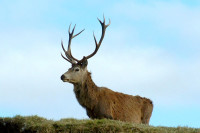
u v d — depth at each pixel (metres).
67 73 49.91
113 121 38.22
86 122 37.78
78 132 36.75
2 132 39.50
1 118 40.25
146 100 54.12
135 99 52.91
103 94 50.12
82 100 50.00
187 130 37.41
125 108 50.56
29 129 38.31
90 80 50.47
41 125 37.97
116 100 50.53
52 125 37.91
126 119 50.12
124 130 36.47
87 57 52.50
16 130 39.12
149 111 53.47
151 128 37.00
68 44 53.62
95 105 49.47
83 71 50.41
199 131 37.06
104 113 48.97
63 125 37.56
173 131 36.84
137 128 36.62
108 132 36.31
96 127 36.69
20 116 40.72
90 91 49.78
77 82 50.09
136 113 51.66
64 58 52.88
